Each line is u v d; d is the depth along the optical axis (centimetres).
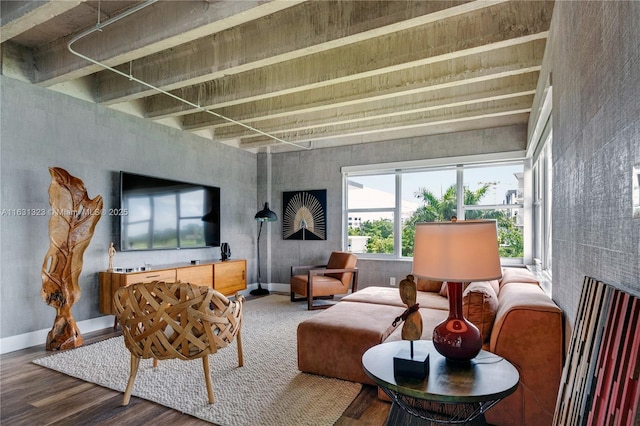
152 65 362
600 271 127
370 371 156
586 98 146
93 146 401
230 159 602
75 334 341
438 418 167
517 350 194
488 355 174
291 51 285
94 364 294
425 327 258
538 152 418
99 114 409
